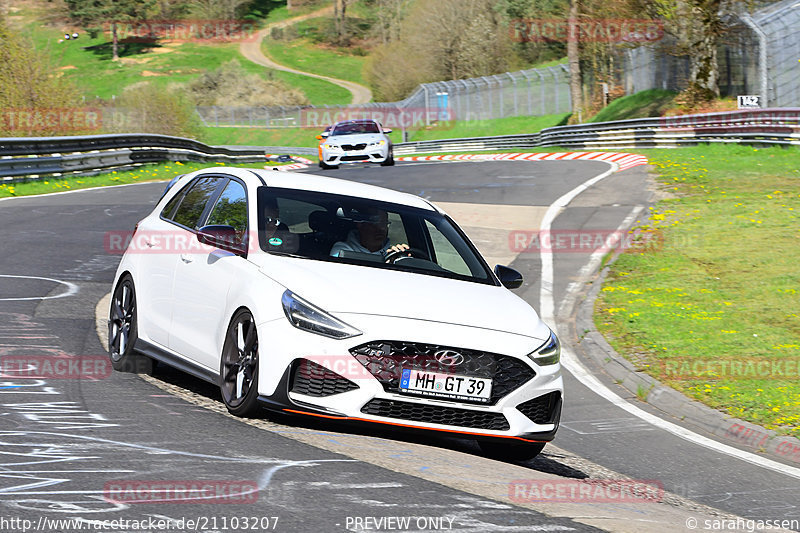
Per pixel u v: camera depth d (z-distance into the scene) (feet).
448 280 78.18
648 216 231.50
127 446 59.88
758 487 78.07
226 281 75.82
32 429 62.75
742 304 149.18
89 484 50.62
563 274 179.11
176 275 83.51
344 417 65.92
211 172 90.94
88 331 108.06
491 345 68.90
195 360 79.10
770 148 354.74
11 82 447.83
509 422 69.36
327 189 85.71
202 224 85.40
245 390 71.20
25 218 212.02
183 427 66.69
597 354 127.34
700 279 167.22
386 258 79.20
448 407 67.62
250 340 70.85
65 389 78.02
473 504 53.31
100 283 143.64
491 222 231.09
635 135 473.26
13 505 45.91
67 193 273.33
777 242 191.42
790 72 460.96
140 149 378.94
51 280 142.00
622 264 183.01
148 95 627.87
